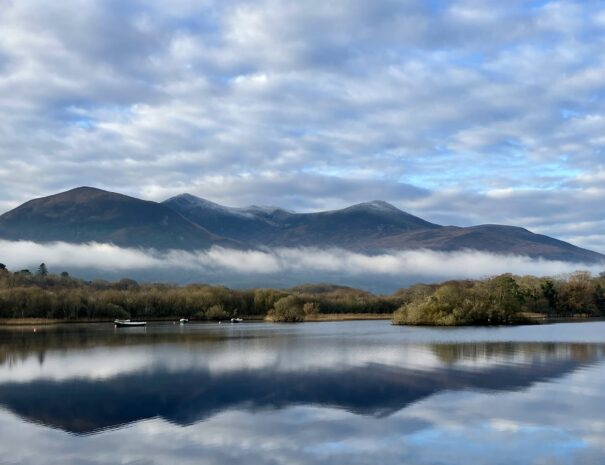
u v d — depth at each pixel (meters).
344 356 80.75
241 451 35.00
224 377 62.31
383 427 39.66
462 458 33.00
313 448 35.28
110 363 76.25
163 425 41.31
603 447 34.69
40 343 111.31
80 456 34.44
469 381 56.94
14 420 43.31
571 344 95.81
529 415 42.34
